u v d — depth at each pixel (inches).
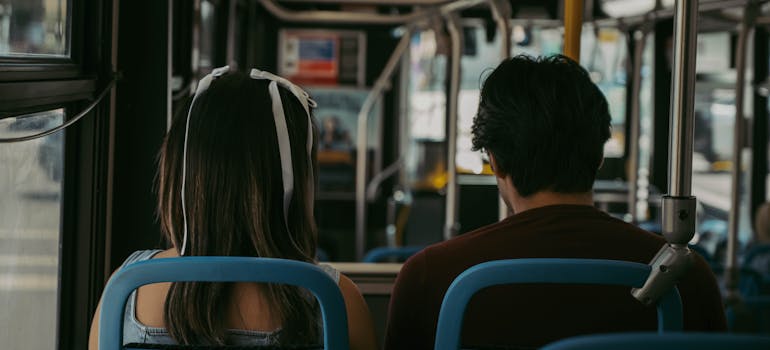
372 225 242.7
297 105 56.6
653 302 50.2
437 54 176.9
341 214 242.4
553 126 57.6
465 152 243.4
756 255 201.8
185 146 54.9
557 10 219.3
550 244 57.1
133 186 98.2
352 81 240.8
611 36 234.2
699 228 259.3
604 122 58.9
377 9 230.8
